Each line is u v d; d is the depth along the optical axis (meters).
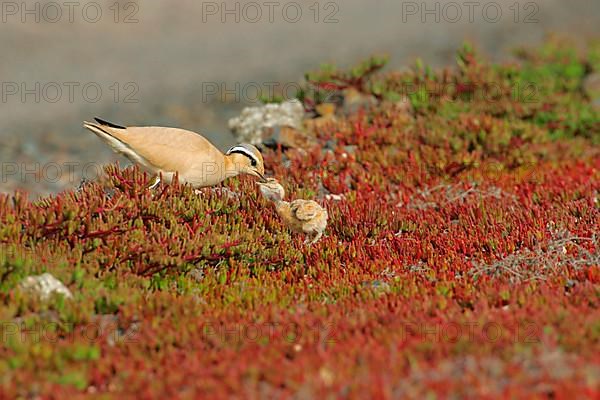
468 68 60.38
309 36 118.56
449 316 28.77
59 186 61.31
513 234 38.12
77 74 98.19
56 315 29.39
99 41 112.38
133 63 103.88
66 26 115.31
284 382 24.30
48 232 33.25
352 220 40.72
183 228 35.62
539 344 25.72
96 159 69.25
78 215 33.72
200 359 26.42
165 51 109.62
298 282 35.44
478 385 23.20
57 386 24.77
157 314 29.86
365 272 36.00
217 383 24.30
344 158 49.81
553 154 53.91
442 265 35.62
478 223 40.47
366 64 58.00
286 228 38.56
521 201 44.53
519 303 30.39
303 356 25.75
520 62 70.75
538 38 109.50
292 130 53.56
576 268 34.12
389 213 42.22
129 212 35.06
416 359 25.02
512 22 122.94
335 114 57.12
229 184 42.03
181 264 33.69
